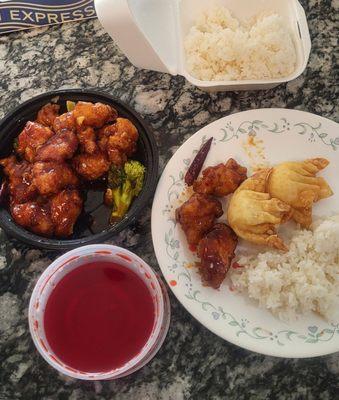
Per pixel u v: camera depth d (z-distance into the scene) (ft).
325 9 1.40
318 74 1.33
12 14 1.42
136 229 1.21
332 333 1.04
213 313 1.07
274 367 1.07
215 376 1.08
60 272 1.06
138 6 1.15
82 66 1.41
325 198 1.18
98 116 1.22
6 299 1.18
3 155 1.26
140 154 1.24
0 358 1.13
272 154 1.23
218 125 1.24
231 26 1.29
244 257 1.14
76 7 1.42
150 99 1.35
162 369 1.09
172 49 1.24
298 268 1.10
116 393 1.08
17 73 1.43
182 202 1.19
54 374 1.11
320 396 1.04
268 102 1.32
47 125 1.26
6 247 1.22
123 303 1.06
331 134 1.21
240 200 1.13
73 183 1.22
